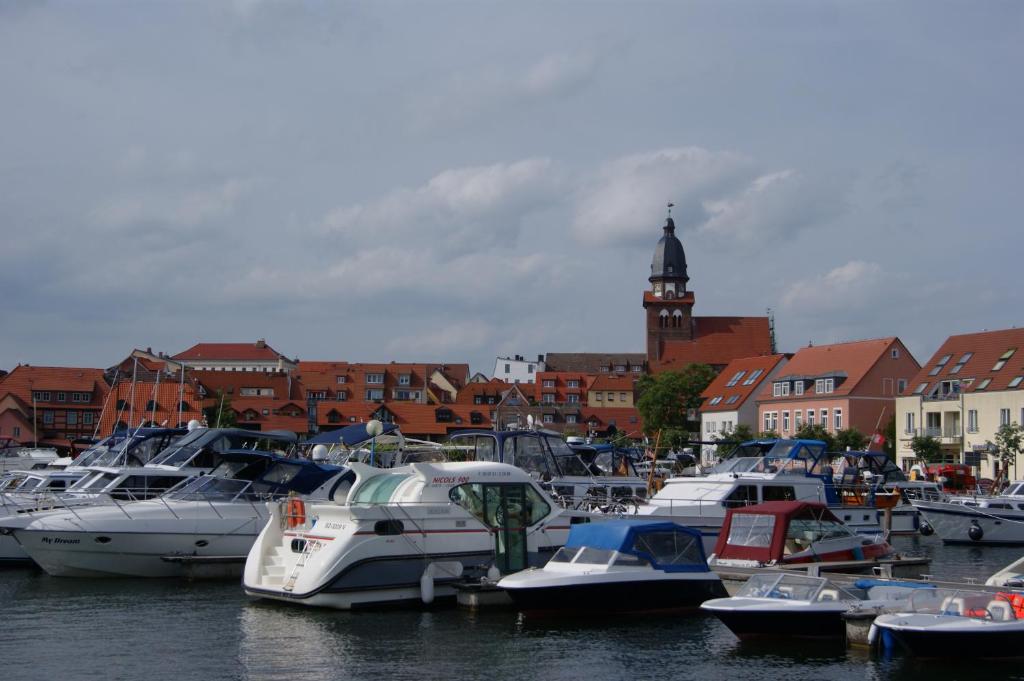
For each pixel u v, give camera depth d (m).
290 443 43.81
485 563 30.08
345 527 28.61
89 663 23.42
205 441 41.25
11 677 22.33
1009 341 101.38
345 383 172.12
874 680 21.98
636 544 28.25
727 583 29.92
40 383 125.62
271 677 22.38
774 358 140.12
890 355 119.94
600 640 25.55
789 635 24.77
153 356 166.12
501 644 25.11
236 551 35.72
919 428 104.81
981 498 57.94
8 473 48.25
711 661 23.59
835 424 120.25
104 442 48.47
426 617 27.89
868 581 26.69
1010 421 94.88
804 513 32.75
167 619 27.98
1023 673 22.30
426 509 29.36
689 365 158.62
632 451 65.31
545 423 165.12
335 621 27.41
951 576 38.50
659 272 196.12
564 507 39.41
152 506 35.25
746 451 46.00
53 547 34.31
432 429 144.50
